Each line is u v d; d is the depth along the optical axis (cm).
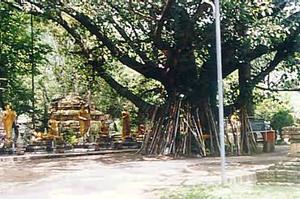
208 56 1549
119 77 1975
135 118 2022
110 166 1223
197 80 1549
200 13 1395
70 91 2273
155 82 1917
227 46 1501
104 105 2203
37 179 1004
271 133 1641
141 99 1716
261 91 1872
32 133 1842
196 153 1496
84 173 1088
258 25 1348
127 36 1560
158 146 1546
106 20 1469
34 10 1568
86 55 1756
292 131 1056
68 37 2019
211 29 1438
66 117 1969
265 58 1711
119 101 2192
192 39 1483
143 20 1477
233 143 1544
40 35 2170
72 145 1738
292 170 919
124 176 1020
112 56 1684
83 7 1485
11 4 1669
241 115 1595
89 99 2158
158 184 900
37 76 2314
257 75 1680
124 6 1412
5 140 1631
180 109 1541
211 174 1018
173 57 1538
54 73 2320
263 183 896
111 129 2167
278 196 757
